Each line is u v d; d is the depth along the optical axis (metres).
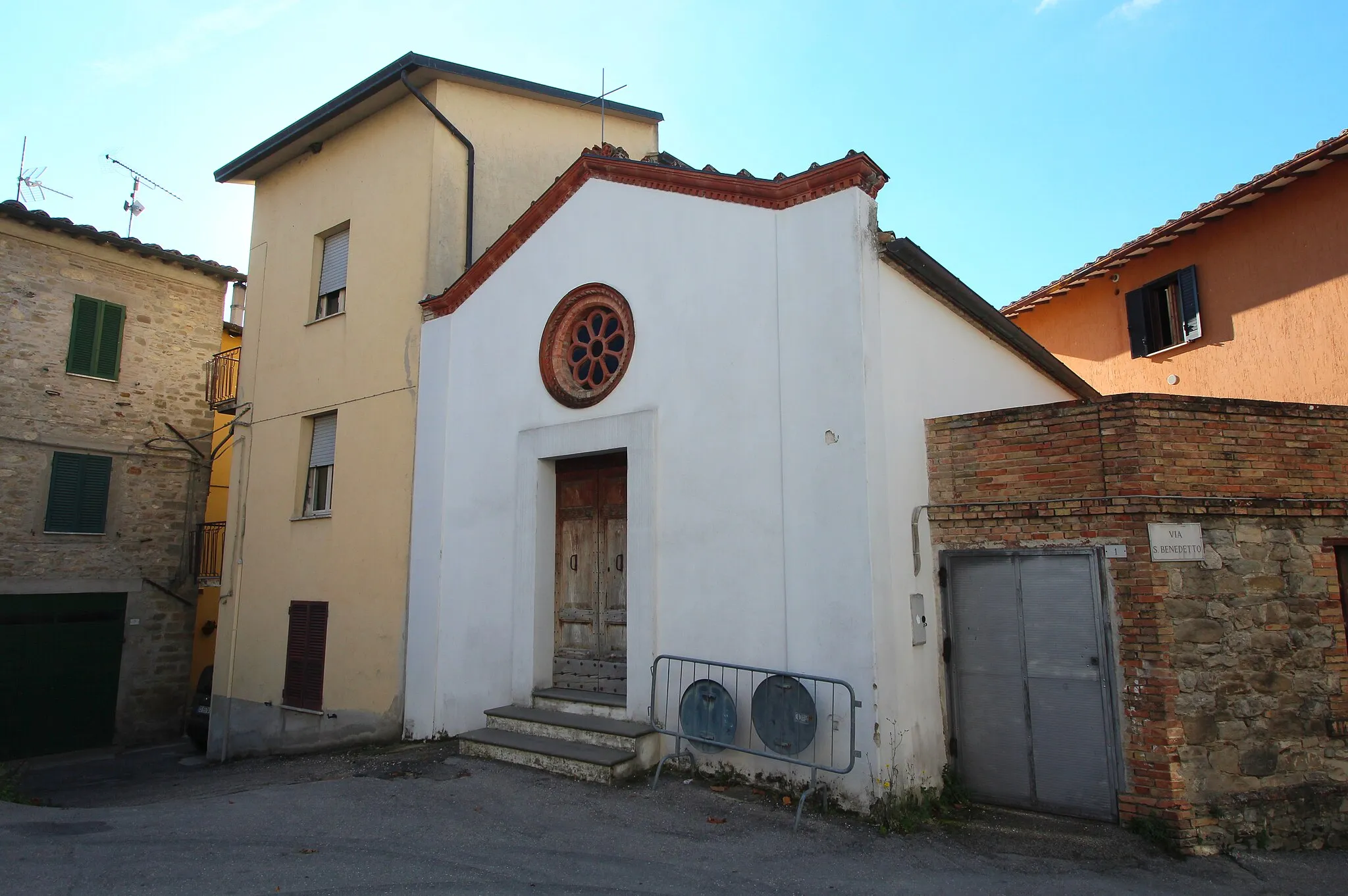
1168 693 6.21
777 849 5.66
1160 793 6.12
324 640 11.09
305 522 11.75
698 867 5.35
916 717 6.77
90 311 14.35
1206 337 12.26
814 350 6.96
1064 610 6.75
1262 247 11.41
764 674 6.87
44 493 13.54
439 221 10.89
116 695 14.12
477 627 9.27
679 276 7.99
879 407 6.80
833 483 6.68
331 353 11.86
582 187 9.03
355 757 9.35
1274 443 6.94
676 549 7.61
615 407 8.30
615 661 8.40
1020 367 9.84
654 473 7.84
